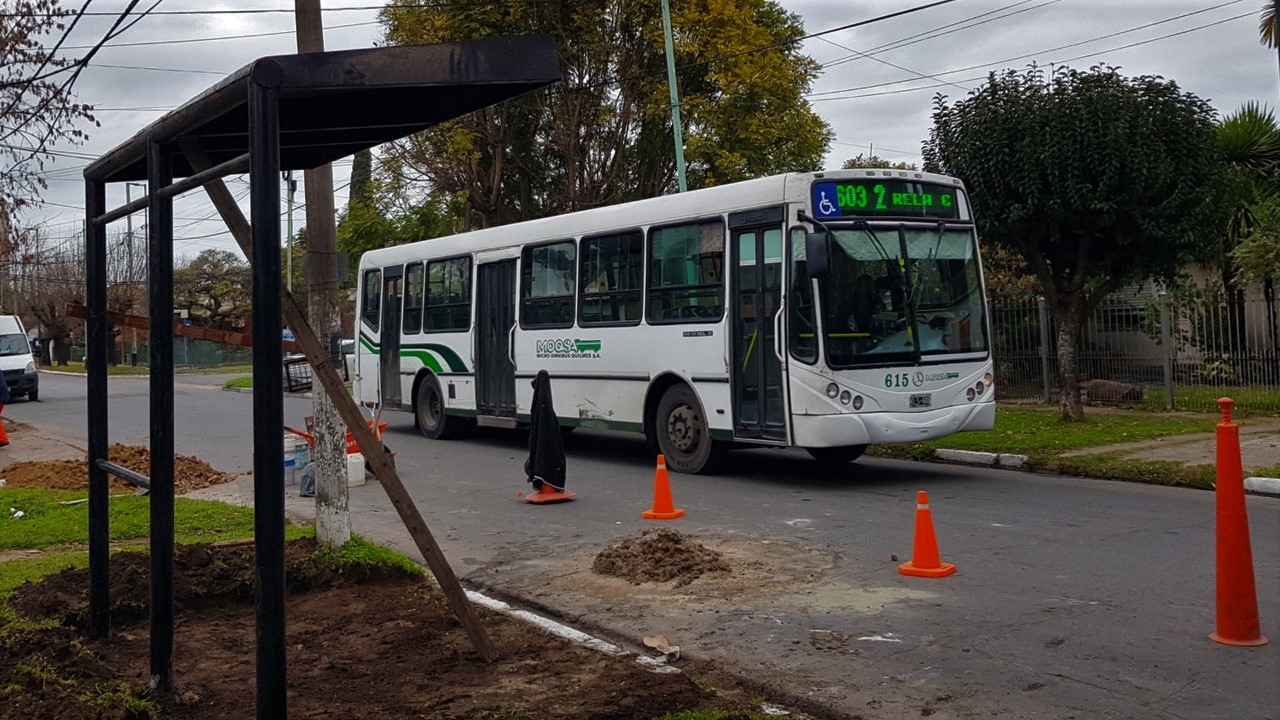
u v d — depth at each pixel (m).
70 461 15.45
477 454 16.58
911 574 7.91
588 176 29.09
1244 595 6.04
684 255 13.51
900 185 12.46
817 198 11.95
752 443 12.60
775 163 29.97
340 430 8.21
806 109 30.36
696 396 13.33
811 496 11.64
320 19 9.06
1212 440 14.19
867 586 7.64
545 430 11.84
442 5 27.72
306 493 12.73
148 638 6.46
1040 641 6.23
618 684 5.51
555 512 11.23
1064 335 16.44
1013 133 15.28
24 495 12.38
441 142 28.28
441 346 18.56
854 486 12.28
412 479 14.04
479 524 10.71
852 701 5.37
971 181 15.63
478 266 17.56
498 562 8.95
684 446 13.62
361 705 5.21
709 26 27.98
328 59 4.07
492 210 29.64
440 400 18.69
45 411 29.53
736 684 5.73
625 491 12.45
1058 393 19.52
